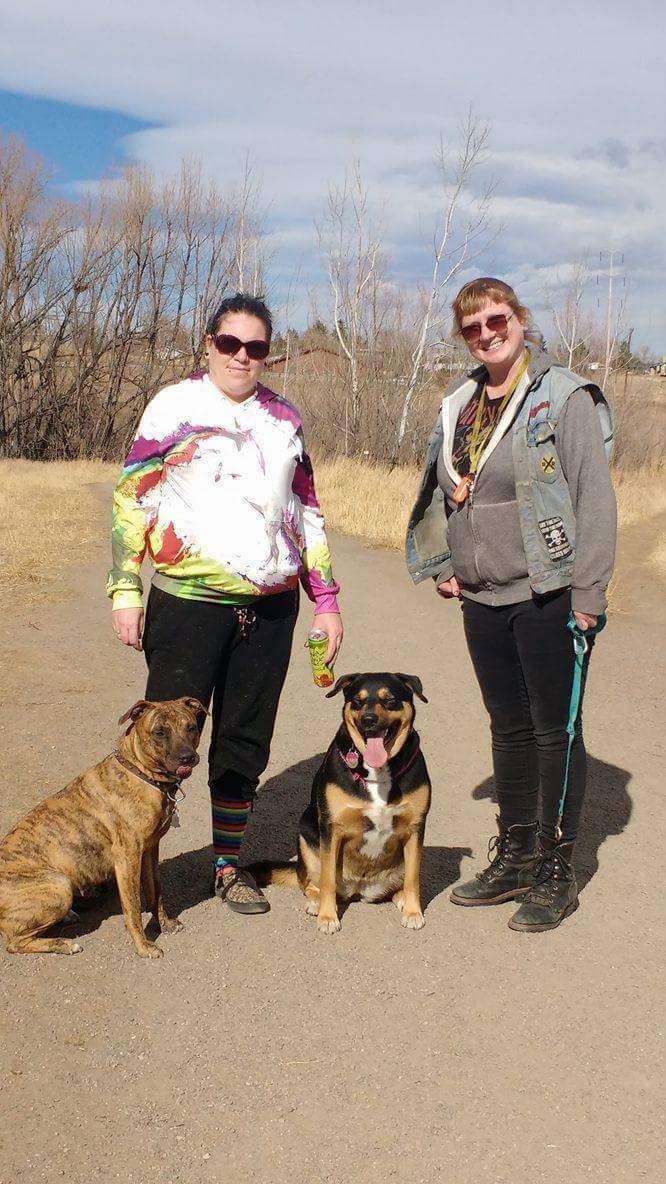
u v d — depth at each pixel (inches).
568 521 136.7
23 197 1454.2
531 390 136.9
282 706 257.9
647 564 479.2
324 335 1212.5
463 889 155.5
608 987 132.2
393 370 1112.2
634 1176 98.0
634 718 250.2
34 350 1610.5
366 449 1048.2
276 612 145.4
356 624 352.2
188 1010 124.6
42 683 267.9
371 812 141.9
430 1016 124.6
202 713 139.3
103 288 1557.6
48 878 135.5
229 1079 111.3
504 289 134.3
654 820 187.9
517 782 152.6
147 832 135.7
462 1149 101.1
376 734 136.6
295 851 173.6
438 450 152.2
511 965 137.3
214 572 137.7
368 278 1111.0
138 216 1510.8
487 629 146.9
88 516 642.8
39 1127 102.8
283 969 135.0
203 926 146.4
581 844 177.0
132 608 139.9
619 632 343.9
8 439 1549.0
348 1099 108.3
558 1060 116.3
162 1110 106.0
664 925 149.3
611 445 137.6
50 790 192.7
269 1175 96.8
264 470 138.9
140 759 134.6
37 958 135.7
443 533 156.9
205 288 1523.1
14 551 474.0
